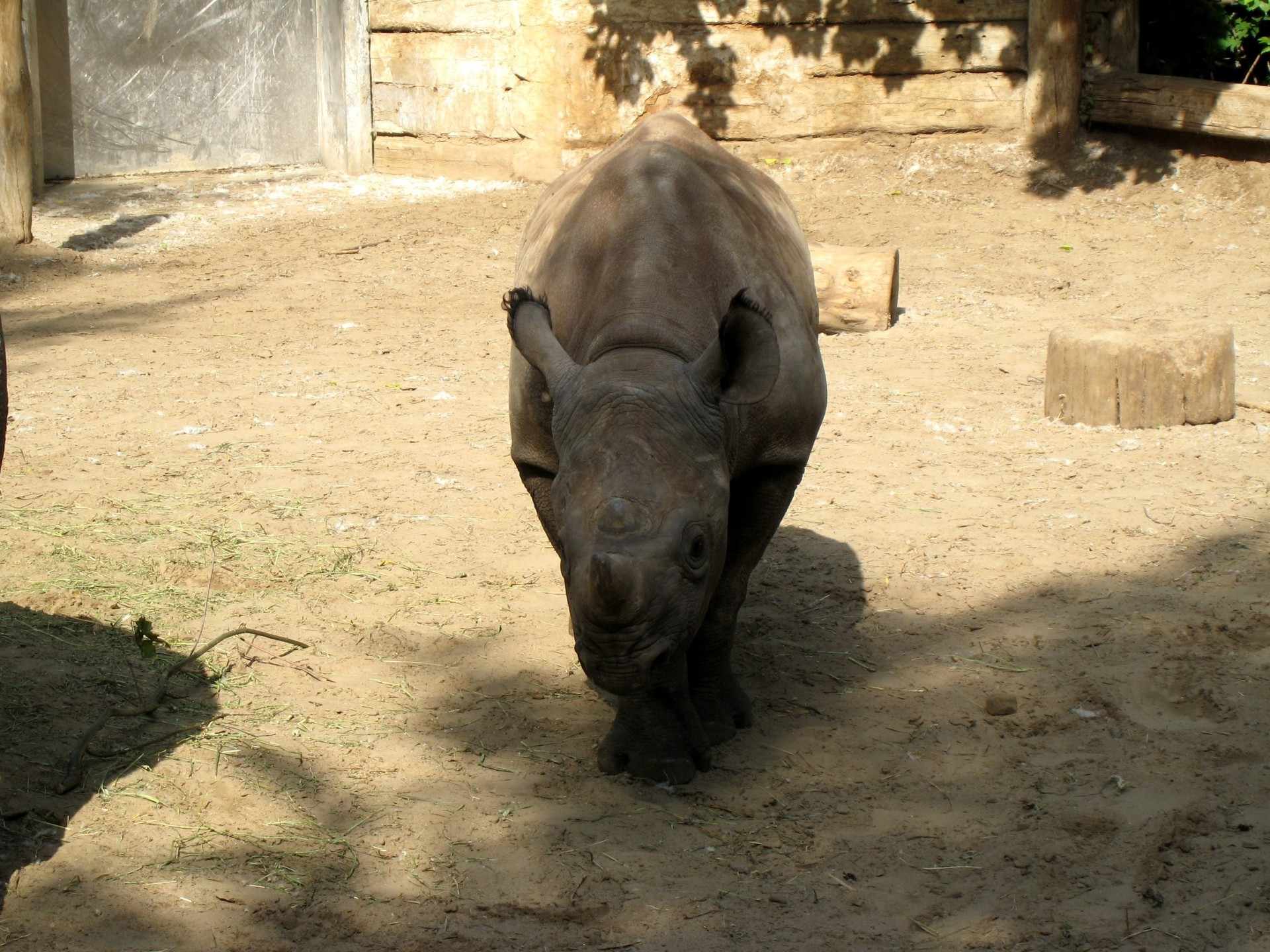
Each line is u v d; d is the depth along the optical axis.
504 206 14.58
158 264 12.61
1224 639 5.23
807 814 4.16
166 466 7.38
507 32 15.37
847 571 6.04
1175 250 12.74
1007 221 13.70
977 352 9.95
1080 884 3.78
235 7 16.33
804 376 4.45
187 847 3.94
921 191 14.55
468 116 15.78
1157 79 14.44
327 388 9.02
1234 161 14.01
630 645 3.40
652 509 3.46
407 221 14.05
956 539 6.36
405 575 5.99
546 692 4.97
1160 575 5.87
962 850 3.95
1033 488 7.04
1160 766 4.38
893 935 3.57
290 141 16.86
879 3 15.14
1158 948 3.48
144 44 16.06
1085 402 8.10
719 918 3.63
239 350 10.01
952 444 7.83
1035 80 14.97
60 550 6.14
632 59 15.16
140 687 4.93
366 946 3.51
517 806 4.20
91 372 9.34
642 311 4.06
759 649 5.32
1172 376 7.93
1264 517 6.50
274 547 6.26
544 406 4.32
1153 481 7.07
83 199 15.04
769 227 4.79
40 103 15.46
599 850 3.96
